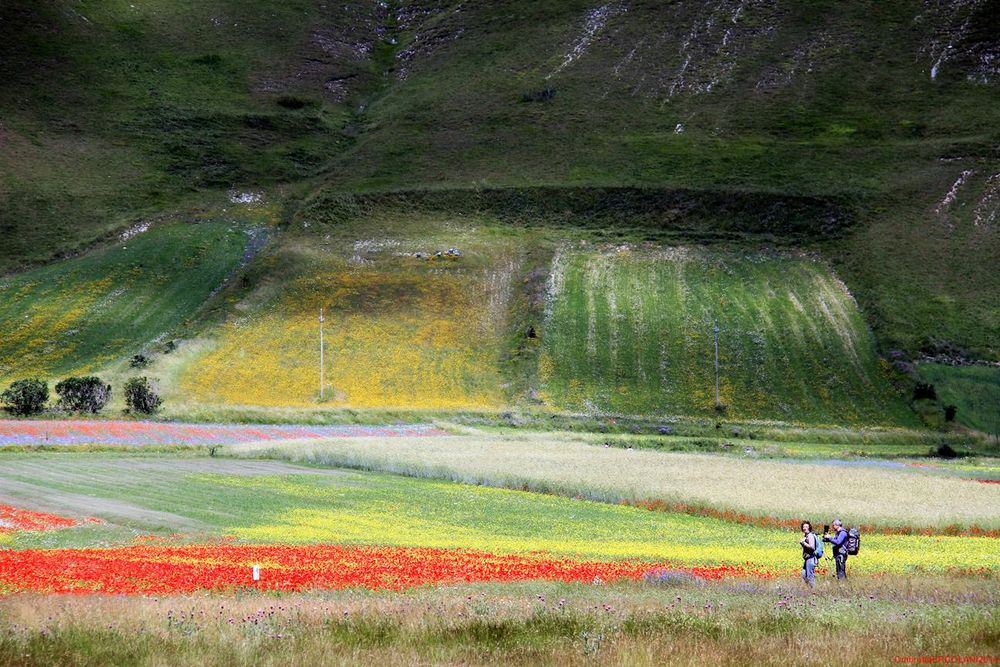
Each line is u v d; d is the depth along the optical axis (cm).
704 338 12231
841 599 2467
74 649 1714
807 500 5141
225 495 5172
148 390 9219
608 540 4069
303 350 12138
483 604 2186
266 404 10594
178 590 2538
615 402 10988
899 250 14612
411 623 1934
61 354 11844
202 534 3884
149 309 13238
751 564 3344
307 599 2395
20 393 8794
